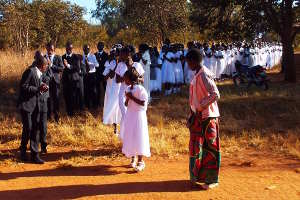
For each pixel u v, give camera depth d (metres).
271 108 12.41
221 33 18.89
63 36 35.31
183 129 10.08
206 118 5.98
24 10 25.44
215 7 17.92
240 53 21.80
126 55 8.22
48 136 9.64
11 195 5.98
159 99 14.41
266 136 9.41
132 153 7.06
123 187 6.26
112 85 9.22
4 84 15.70
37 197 5.88
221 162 7.61
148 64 12.98
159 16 28.84
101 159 7.96
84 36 37.00
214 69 19.67
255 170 7.07
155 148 8.45
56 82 11.07
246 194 5.87
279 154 8.12
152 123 10.80
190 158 6.20
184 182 6.46
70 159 7.91
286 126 10.48
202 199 5.69
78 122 11.17
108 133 9.79
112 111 9.23
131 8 28.80
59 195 5.95
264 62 25.72
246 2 16.86
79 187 6.29
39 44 29.55
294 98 13.39
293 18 18.61
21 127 10.73
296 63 26.56
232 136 9.44
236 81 18.09
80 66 12.11
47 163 7.74
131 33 36.97
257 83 16.25
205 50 19.31
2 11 24.73
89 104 13.06
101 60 13.12
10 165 7.58
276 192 5.95
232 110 12.30
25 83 7.61
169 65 15.42
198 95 6.01
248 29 17.98
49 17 33.06
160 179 6.65
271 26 18.08
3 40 25.81
